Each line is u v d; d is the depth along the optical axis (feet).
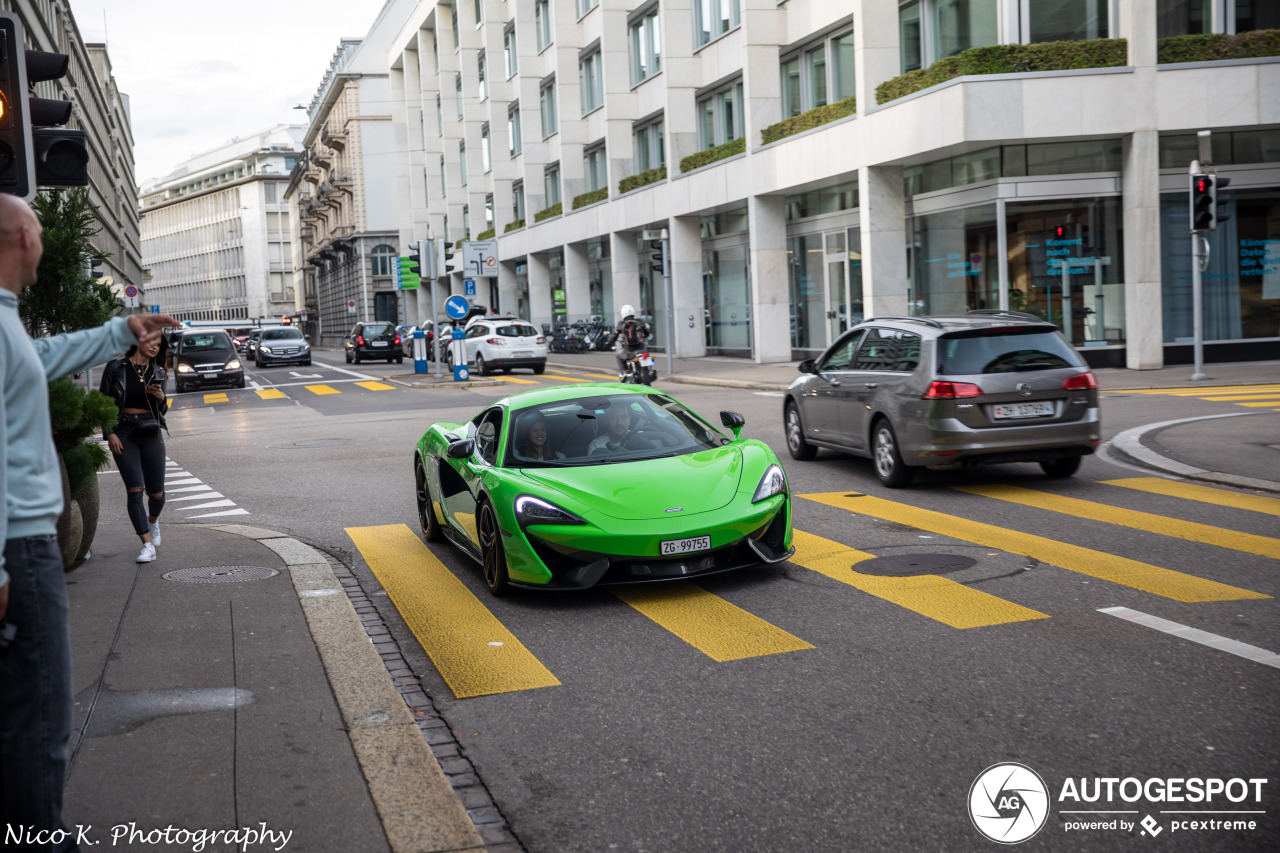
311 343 369.71
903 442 34.27
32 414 9.87
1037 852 11.30
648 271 131.44
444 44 204.33
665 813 12.56
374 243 264.11
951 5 76.07
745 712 15.74
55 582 10.07
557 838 12.05
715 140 112.06
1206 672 16.39
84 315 26.23
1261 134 72.43
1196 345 63.16
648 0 119.65
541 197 160.45
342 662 18.06
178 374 103.09
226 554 27.25
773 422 53.98
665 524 22.11
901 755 13.88
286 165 474.90
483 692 17.24
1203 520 27.99
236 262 476.54
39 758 10.01
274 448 55.11
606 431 25.68
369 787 13.08
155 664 17.98
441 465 28.32
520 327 108.06
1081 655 17.49
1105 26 71.72
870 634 19.30
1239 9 72.13
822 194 94.07
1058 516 29.40
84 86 188.75
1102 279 73.20
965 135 67.97
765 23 94.02
